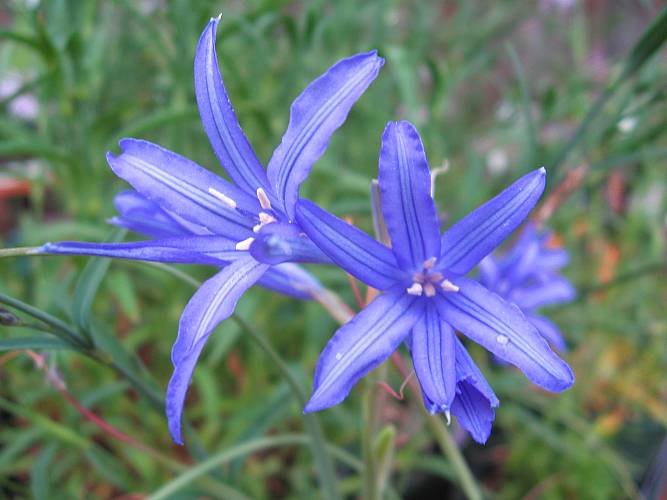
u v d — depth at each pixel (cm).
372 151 19
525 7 24
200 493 12
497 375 18
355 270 8
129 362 11
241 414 15
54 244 7
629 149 16
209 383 15
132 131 14
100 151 16
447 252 8
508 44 15
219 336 15
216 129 8
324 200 17
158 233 9
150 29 16
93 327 11
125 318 18
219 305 8
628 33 27
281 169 8
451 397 8
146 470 15
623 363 20
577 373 19
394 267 8
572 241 21
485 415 8
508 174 19
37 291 16
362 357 8
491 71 24
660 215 20
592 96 22
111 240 10
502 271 14
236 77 16
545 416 18
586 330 19
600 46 26
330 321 16
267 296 17
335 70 8
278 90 18
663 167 21
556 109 19
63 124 16
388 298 8
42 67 17
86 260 15
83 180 16
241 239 8
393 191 8
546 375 8
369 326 8
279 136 17
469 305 8
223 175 17
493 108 26
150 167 8
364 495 11
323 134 8
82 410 12
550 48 26
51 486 14
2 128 15
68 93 15
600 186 20
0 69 17
